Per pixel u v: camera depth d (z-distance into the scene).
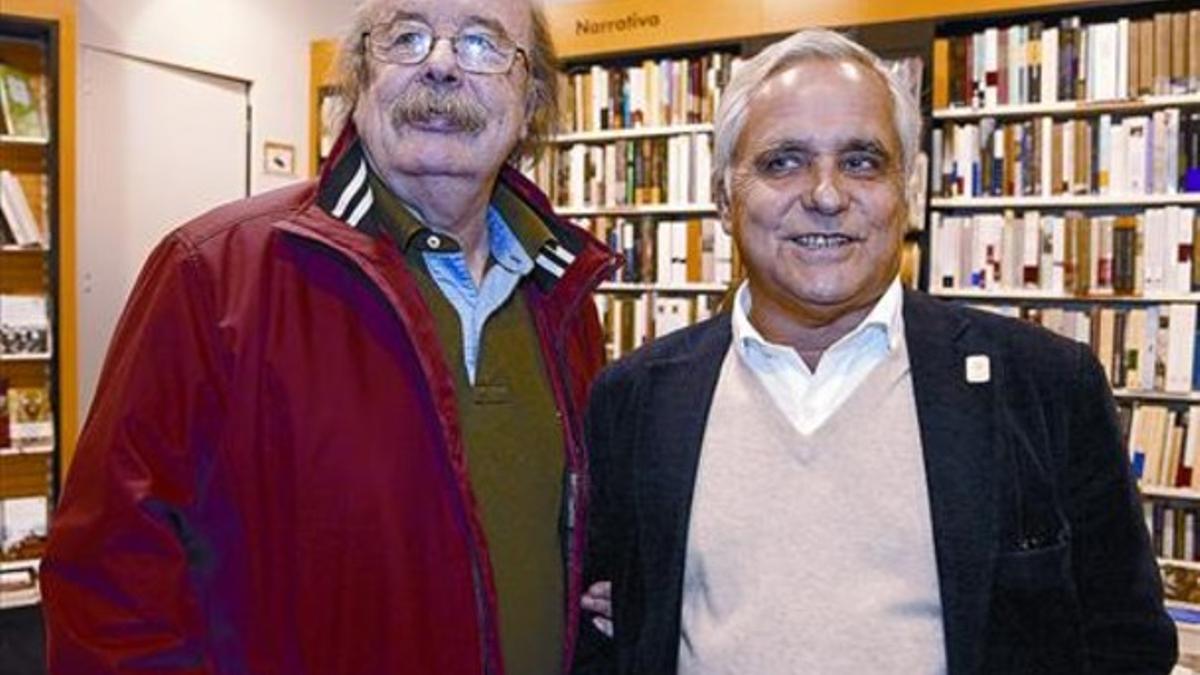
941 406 1.27
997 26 3.92
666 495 1.36
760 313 1.43
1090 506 1.26
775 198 1.34
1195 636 3.35
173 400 1.20
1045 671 1.21
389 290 1.28
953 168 3.95
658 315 4.61
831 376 1.34
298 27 5.93
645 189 4.64
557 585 1.46
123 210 5.10
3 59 4.34
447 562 1.29
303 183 1.45
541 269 1.57
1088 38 3.73
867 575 1.25
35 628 3.98
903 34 3.93
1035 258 3.84
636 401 1.46
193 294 1.23
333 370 1.26
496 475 1.41
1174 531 3.68
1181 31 3.60
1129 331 3.71
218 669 1.25
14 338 4.25
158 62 5.24
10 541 4.31
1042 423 1.26
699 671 1.30
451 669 1.28
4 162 4.35
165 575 1.18
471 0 1.37
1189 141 3.60
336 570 1.24
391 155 1.37
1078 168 3.77
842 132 1.32
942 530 1.22
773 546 1.28
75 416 4.34
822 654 1.23
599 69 4.76
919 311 1.36
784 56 1.38
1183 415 3.68
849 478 1.28
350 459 1.24
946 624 1.21
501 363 1.47
